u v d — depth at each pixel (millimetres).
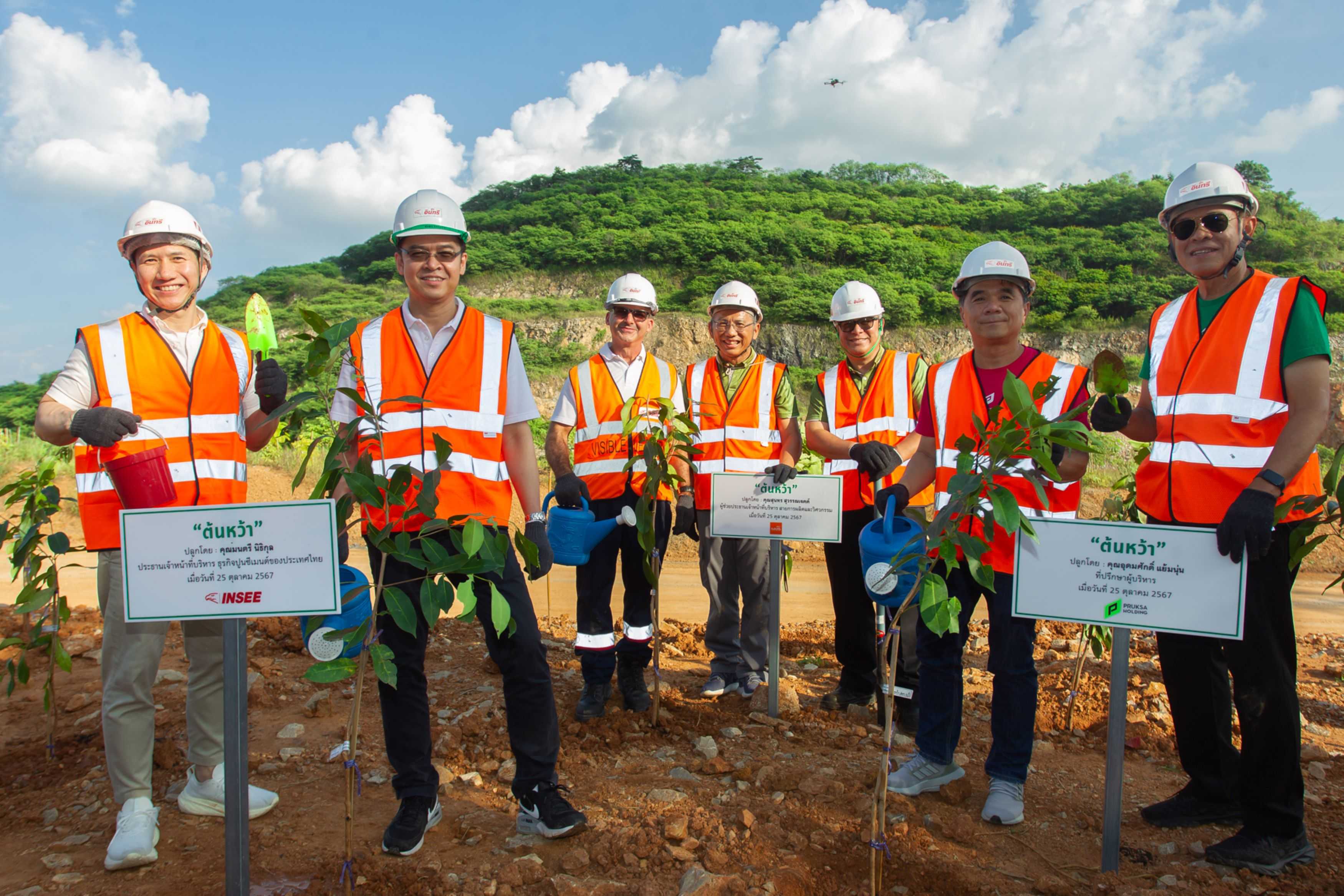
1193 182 3010
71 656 5477
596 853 2975
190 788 3359
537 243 79750
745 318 4934
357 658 2902
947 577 3361
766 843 3062
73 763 3951
